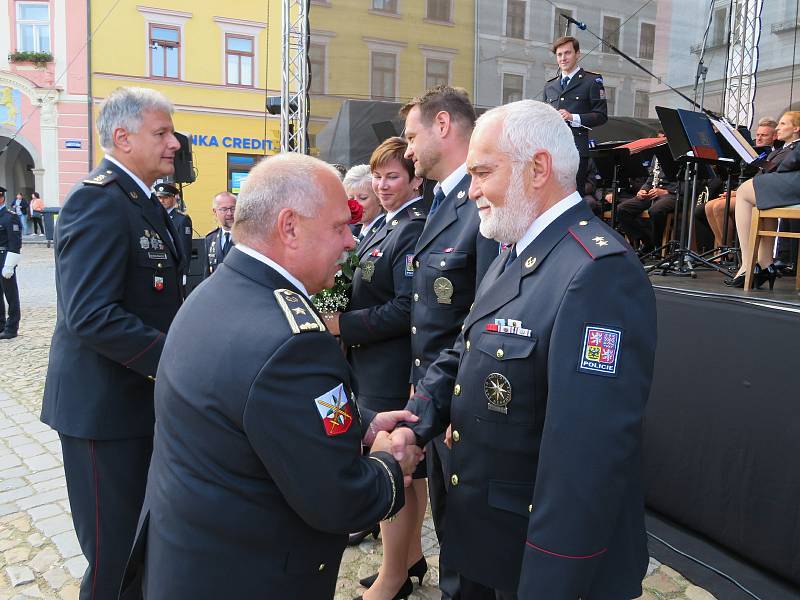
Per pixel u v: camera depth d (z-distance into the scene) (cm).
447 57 682
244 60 1867
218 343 115
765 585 236
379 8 673
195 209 1881
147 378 207
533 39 688
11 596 250
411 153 215
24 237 1995
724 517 250
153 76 1827
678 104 696
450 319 200
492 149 136
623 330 119
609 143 533
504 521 139
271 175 125
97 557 206
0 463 379
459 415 147
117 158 203
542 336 128
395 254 237
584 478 116
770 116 648
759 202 321
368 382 243
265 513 118
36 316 869
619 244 126
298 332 113
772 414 230
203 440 115
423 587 250
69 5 1780
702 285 344
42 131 1852
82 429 197
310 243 125
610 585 133
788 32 625
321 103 682
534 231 138
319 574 128
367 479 125
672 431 275
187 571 118
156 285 204
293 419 110
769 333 233
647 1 680
